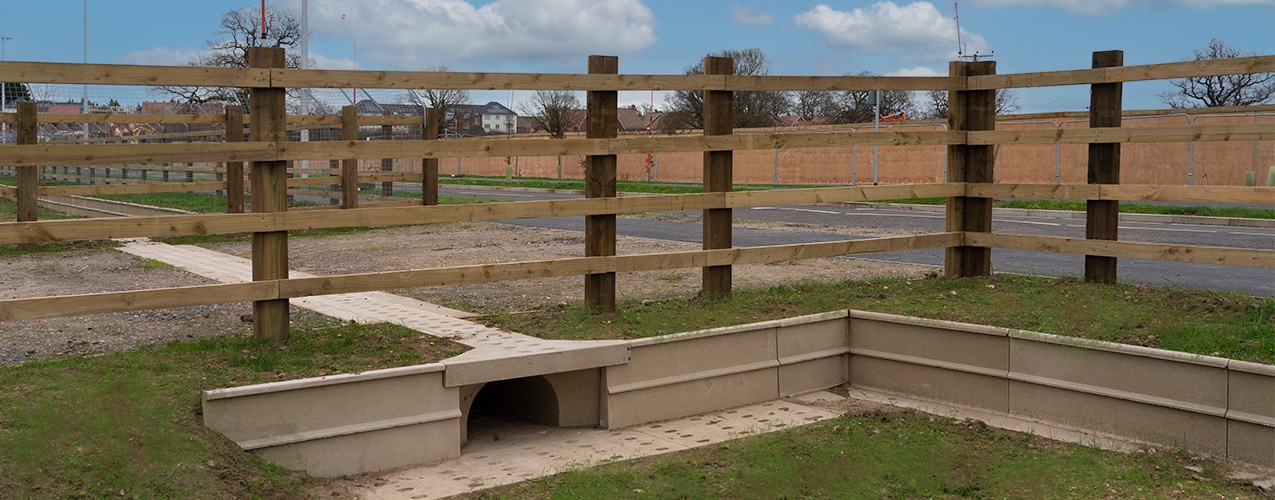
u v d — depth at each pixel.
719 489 4.78
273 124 5.75
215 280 9.51
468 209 6.33
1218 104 45.66
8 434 4.19
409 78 6.11
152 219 5.43
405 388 5.21
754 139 7.42
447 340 6.13
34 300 5.07
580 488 4.79
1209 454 5.30
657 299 7.97
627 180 44.38
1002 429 5.87
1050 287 7.86
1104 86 7.62
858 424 5.96
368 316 7.18
